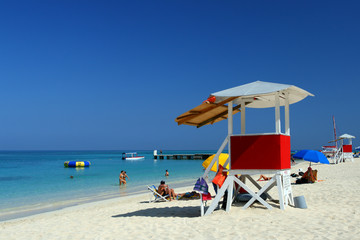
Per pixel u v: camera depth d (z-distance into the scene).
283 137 7.21
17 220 10.89
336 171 22.03
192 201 11.43
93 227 7.50
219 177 7.44
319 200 9.18
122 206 11.83
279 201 7.25
